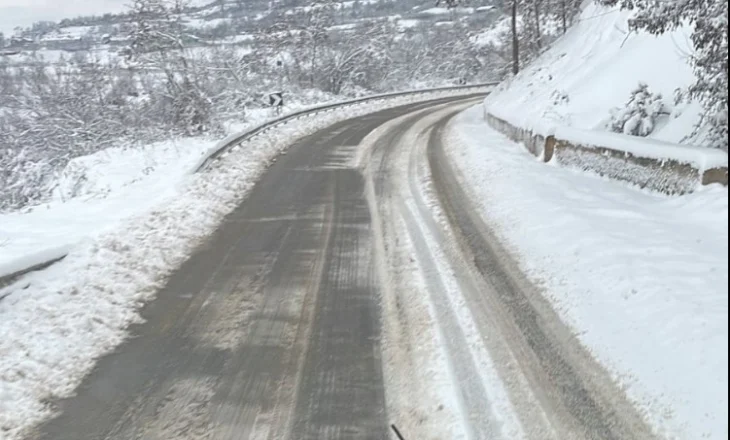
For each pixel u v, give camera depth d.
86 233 9.09
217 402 4.80
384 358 5.40
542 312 6.24
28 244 8.46
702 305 5.77
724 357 4.88
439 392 4.81
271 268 7.84
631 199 9.89
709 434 4.11
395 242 8.78
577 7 36.19
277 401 4.79
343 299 6.76
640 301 6.11
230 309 6.59
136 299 6.94
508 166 13.78
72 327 6.17
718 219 7.86
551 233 8.64
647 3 11.24
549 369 5.11
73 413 4.74
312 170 14.61
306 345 5.69
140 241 8.92
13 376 5.24
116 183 13.88
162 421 4.59
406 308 6.44
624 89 15.97
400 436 4.09
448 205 10.85
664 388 4.68
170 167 14.52
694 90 10.66
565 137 13.32
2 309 6.46
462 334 5.79
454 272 7.47
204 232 9.61
